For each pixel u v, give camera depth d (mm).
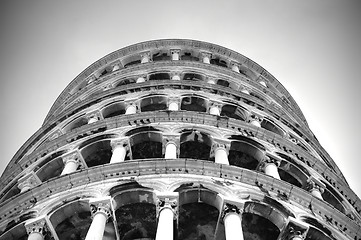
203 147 27125
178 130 26797
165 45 45281
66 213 20812
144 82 34094
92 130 27797
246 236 21422
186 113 28047
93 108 33156
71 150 26828
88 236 18188
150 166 22062
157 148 26891
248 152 26922
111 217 19734
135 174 21781
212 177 21766
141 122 27734
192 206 21281
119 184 21000
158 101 32750
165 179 21422
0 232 20719
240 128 27984
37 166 27016
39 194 22000
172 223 18766
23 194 22125
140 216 21453
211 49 45188
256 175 22172
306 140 34188
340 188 28188
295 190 22188
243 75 41406
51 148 28016
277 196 21688
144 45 45250
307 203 22047
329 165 34312
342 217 22281
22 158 31938
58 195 21625
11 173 28781
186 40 45312
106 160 26984
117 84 38531
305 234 20281
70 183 21984
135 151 26922
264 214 20766
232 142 26688
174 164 22109
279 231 21078
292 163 27016
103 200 19984
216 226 20984
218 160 24625
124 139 26234
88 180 21875
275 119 33656
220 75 39062
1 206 22047
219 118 28047
